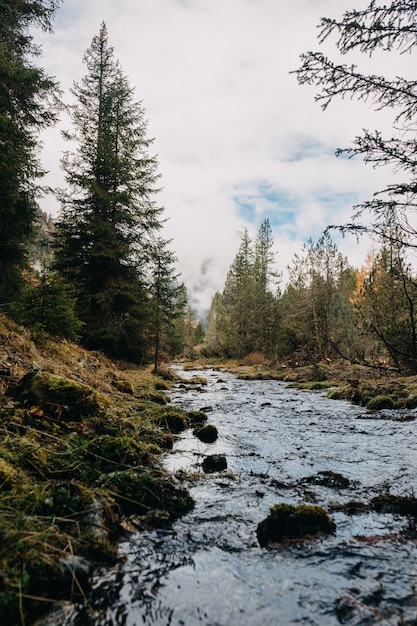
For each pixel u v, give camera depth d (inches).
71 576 92.6
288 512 128.1
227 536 124.6
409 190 176.9
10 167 382.0
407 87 179.9
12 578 83.6
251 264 2203.5
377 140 181.2
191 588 95.7
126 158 718.5
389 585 98.0
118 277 688.4
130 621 82.7
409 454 229.3
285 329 1322.6
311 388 674.2
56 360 359.3
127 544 116.0
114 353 693.3
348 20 175.8
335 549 116.2
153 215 718.5
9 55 403.9
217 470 193.3
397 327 437.1
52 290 406.0
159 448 212.5
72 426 193.6
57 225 655.1
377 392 463.8
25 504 113.3
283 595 93.7
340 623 83.4
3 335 314.8
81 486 130.0
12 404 189.8
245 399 506.6
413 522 136.6
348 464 208.8
